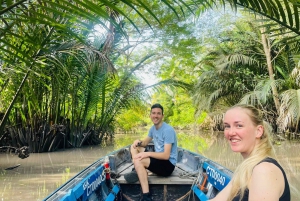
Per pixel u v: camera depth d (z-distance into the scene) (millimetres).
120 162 6625
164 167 5012
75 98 14758
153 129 5551
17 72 5410
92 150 14898
